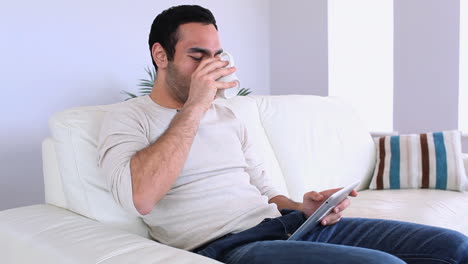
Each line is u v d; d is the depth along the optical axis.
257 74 4.23
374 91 3.89
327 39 3.95
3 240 1.12
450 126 3.37
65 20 2.77
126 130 1.12
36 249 1.00
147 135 1.17
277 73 4.34
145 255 0.89
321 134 2.16
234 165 1.28
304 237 1.20
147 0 3.21
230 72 1.15
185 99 1.26
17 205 2.63
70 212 1.25
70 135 1.22
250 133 1.86
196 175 1.19
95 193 1.20
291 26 4.18
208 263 0.83
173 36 1.23
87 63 2.90
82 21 2.86
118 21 3.05
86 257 0.90
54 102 2.76
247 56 4.10
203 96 1.12
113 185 1.04
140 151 1.06
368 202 1.90
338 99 2.51
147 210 1.03
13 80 2.56
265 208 1.25
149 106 1.24
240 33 4.00
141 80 3.21
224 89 1.17
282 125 2.02
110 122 1.15
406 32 3.50
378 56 3.84
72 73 2.83
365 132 2.44
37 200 2.72
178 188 1.16
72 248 0.96
